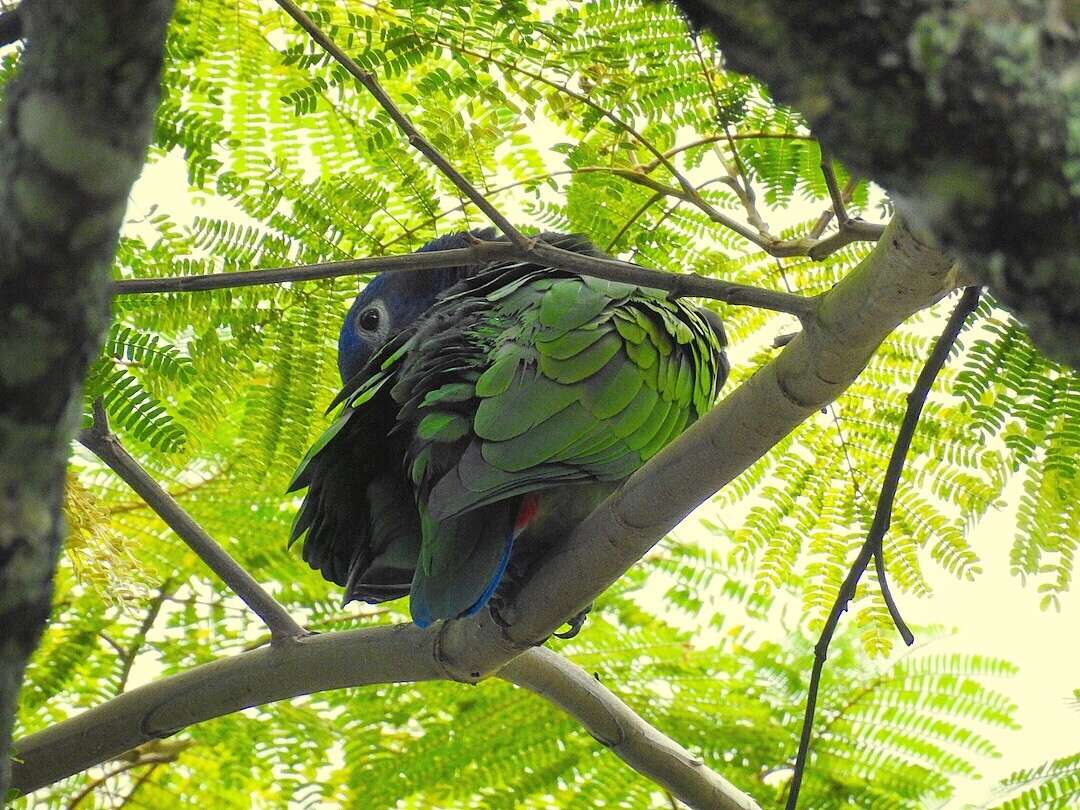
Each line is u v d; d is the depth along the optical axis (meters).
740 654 11.09
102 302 3.08
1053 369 7.67
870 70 2.67
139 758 11.08
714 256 9.27
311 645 8.20
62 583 10.51
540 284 8.46
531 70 8.35
